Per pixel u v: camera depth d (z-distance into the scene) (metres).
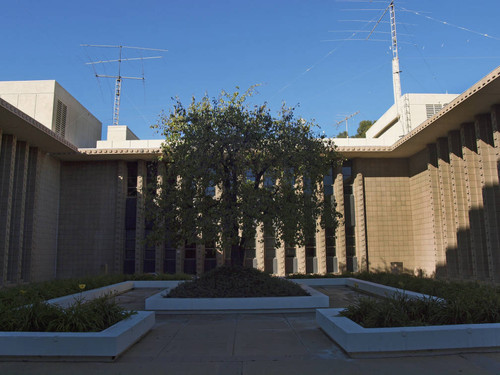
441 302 8.61
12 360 6.88
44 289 13.01
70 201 30.30
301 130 14.25
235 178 13.39
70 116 31.25
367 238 30.64
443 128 24.80
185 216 13.12
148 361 6.84
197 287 12.92
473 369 6.21
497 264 20.75
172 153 14.32
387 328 7.31
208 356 7.10
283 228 12.90
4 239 22.52
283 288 12.80
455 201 24.55
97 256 29.52
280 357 7.01
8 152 23.55
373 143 31.66
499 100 20.36
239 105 13.95
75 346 6.89
